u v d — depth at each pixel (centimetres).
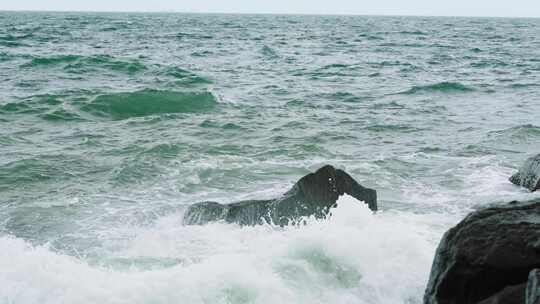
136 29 8850
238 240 859
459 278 659
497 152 1582
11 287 671
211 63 3919
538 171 1210
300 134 1802
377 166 1416
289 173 1342
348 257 754
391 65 4019
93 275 693
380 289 731
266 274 714
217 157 1484
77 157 1473
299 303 684
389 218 982
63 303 645
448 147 1648
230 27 10412
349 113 2200
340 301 701
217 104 2308
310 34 8206
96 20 13700
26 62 3425
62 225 1000
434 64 4162
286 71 3550
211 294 667
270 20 16988
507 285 646
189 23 12456
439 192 1209
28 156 1470
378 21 17662
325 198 953
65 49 4741
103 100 2197
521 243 650
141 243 867
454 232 682
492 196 1177
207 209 956
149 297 654
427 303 685
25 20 12812
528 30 11250
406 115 2178
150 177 1294
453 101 2547
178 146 1592
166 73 3203
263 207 928
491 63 4253
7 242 805
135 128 1869
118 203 1121
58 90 2495
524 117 2167
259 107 2281
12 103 2106
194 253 817
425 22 17075
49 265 710
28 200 1142
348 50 5303
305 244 764
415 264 765
